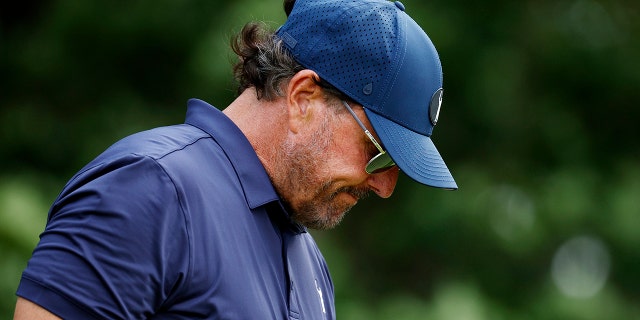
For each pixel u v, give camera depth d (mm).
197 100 8125
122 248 7035
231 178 7727
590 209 25641
